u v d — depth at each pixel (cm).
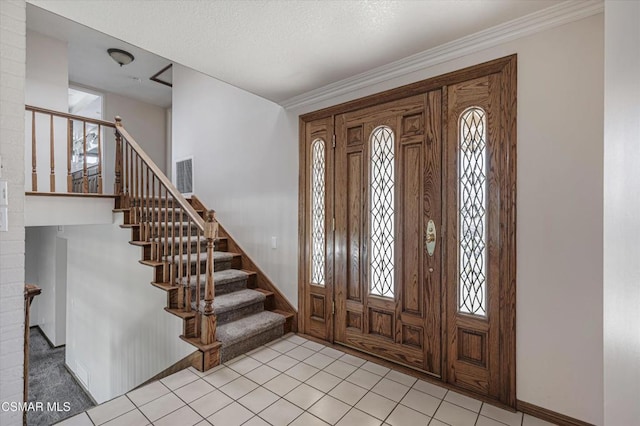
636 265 49
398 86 248
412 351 242
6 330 152
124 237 336
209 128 429
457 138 222
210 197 425
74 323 452
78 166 586
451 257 223
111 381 360
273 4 171
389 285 257
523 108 195
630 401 50
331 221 293
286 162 332
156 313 294
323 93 292
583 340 176
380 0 169
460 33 203
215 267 353
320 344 292
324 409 195
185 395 209
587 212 176
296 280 322
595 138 174
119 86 567
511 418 187
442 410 194
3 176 151
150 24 189
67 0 165
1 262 151
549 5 177
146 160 313
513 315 196
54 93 409
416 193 242
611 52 59
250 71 254
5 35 153
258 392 213
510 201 198
